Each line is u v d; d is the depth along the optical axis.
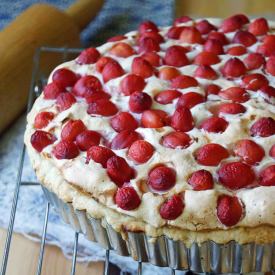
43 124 0.52
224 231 0.46
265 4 0.79
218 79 0.54
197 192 0.46
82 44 0.71
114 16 0.78
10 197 0.56
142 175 0.47
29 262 0.52
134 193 0.46
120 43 0.59
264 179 0.46
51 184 0.49
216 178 0.47
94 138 0.50
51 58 0.66
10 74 0.62
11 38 0.65
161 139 0.49
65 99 0.53
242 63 0.55
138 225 0.46
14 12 0.77
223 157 0.48
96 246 0.52
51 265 0.51
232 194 0.46
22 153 0.55
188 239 0.46
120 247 0.49
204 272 0.48
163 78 0.54
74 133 0.50
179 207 0.46
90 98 0.53
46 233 0.53
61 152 0.49
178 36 0.60
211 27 0.61
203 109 0.51
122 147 0.49
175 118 0.50
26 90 0.64
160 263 0.49
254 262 0.47
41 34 0.66
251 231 0.45
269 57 0.56
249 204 0.45
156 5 0.79
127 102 0.53
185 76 0.53
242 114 0.50
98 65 0.56
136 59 0.55
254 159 0.47
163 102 0.52
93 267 0.51
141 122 0.51
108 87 0.54
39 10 0.69
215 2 0.80
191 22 0.62
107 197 0.47
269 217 0.45
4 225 0.54
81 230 0.51
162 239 0.47
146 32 0.60
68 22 0.69
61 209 0.51
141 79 0.54
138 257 0.49
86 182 0.48
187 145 0.49
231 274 0.49
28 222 0.54
